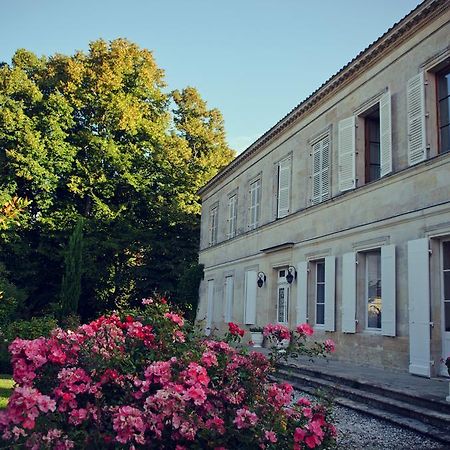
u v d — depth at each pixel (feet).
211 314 72.84
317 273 45.96
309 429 11.97
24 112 77.25
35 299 81.46
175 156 88.63
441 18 32.60
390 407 23.36
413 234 32.99
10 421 10.75
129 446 11.32
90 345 13.38
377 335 35.45
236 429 11.93
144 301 15.37
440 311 30.63
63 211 79.66
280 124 54.03
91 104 80.74
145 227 88.79
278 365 14.78
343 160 41.83
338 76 43.06
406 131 35.04
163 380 12.24
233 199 70.28
